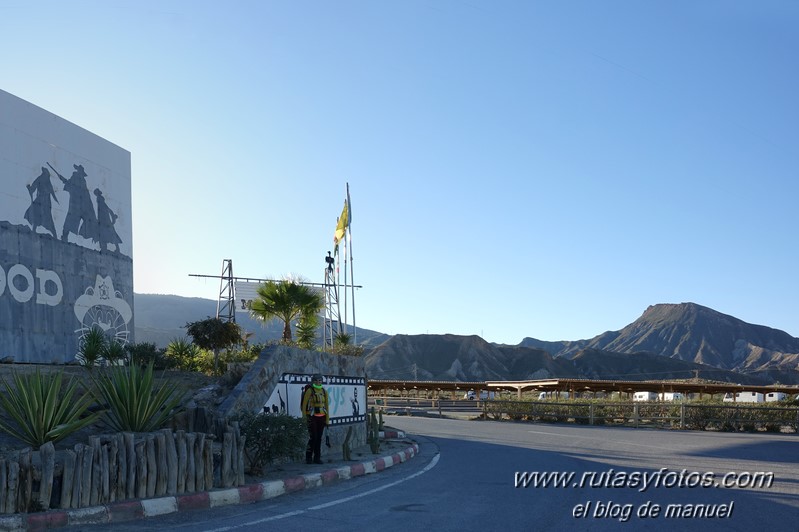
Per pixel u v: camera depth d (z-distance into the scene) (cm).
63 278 2303
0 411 1256
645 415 3216
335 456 1557
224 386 1552
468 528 818
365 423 1939
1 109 2088
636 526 843
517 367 18188
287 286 2659
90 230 2470
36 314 2166
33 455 1003
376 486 1191
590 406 3325
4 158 2088
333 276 4172
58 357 2247
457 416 4175
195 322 2180
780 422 3006
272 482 1088
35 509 803
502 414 3741
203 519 870
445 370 16862
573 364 19700
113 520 837
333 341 3625
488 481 1252
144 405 1178
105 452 871
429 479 1286
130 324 2678
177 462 968
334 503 1002
